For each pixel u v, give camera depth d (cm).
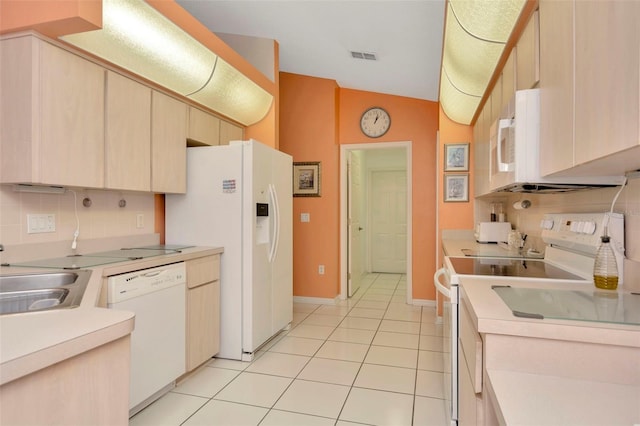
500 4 161
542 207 236
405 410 215
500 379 93
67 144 192
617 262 139
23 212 199
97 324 94
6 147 179
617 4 81
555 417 74
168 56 238
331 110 462
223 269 286
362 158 655
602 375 94
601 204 157
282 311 339
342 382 249
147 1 215
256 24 334
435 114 453
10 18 176
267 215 307
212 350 274
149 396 213
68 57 193
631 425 70
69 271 170
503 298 124
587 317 101
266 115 371
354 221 524
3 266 183
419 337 339
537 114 145
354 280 523
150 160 251
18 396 75
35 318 98
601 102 90
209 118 319
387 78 407
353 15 279
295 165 475
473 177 361
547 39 133
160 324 219
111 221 254
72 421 86
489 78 233
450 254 241
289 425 199
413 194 457
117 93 224
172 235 298
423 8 249
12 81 178
